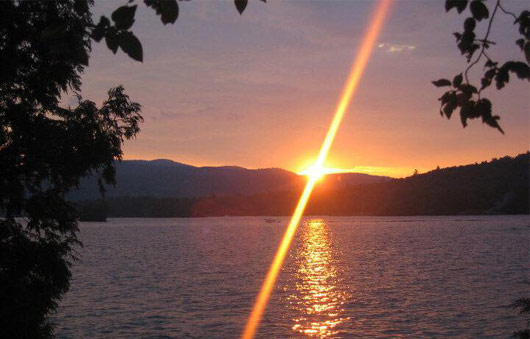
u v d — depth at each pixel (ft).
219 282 148.97
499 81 12.16
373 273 171.53
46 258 49.80
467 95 12.39
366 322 92.38
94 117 53.26
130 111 53.98
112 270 182.50
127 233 536.83
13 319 46.01
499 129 12.37
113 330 86.74
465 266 189.88
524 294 120.98
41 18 43.34
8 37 44.11
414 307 106.11
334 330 86.63
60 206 52.19
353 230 583.58
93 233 539.29
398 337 81.61
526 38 12.14
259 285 142.51
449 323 90.63
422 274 166.71
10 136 49.52
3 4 41.68
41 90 49.21
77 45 11.19
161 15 11.03
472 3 11.92
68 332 85.10
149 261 220.84
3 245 48.57
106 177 53.21
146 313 101.04
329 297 120.47
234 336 83.10
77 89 52.24
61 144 49.75
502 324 89.20
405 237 417.69
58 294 51.01
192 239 417.08
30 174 50.52
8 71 44.50
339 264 205.26
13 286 46.50
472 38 12.18
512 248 282.36
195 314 100.48
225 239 416.26
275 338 81.82
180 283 147.13
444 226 643.04
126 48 10.55
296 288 135.95
